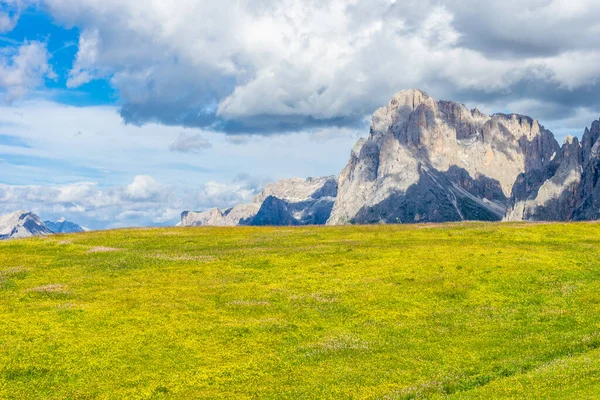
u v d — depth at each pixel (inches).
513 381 1336.1
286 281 2365.9
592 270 2353.6
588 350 1553.9
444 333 1800.0
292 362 1617.9
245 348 1712.6
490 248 2792.8
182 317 1952.5
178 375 1534.2
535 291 2144.4
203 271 2549.2
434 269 2444.6
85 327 1854.1
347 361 1614.2
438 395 1328.7
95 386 1476.4
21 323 1879.9
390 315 1969.7
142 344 1726.1
